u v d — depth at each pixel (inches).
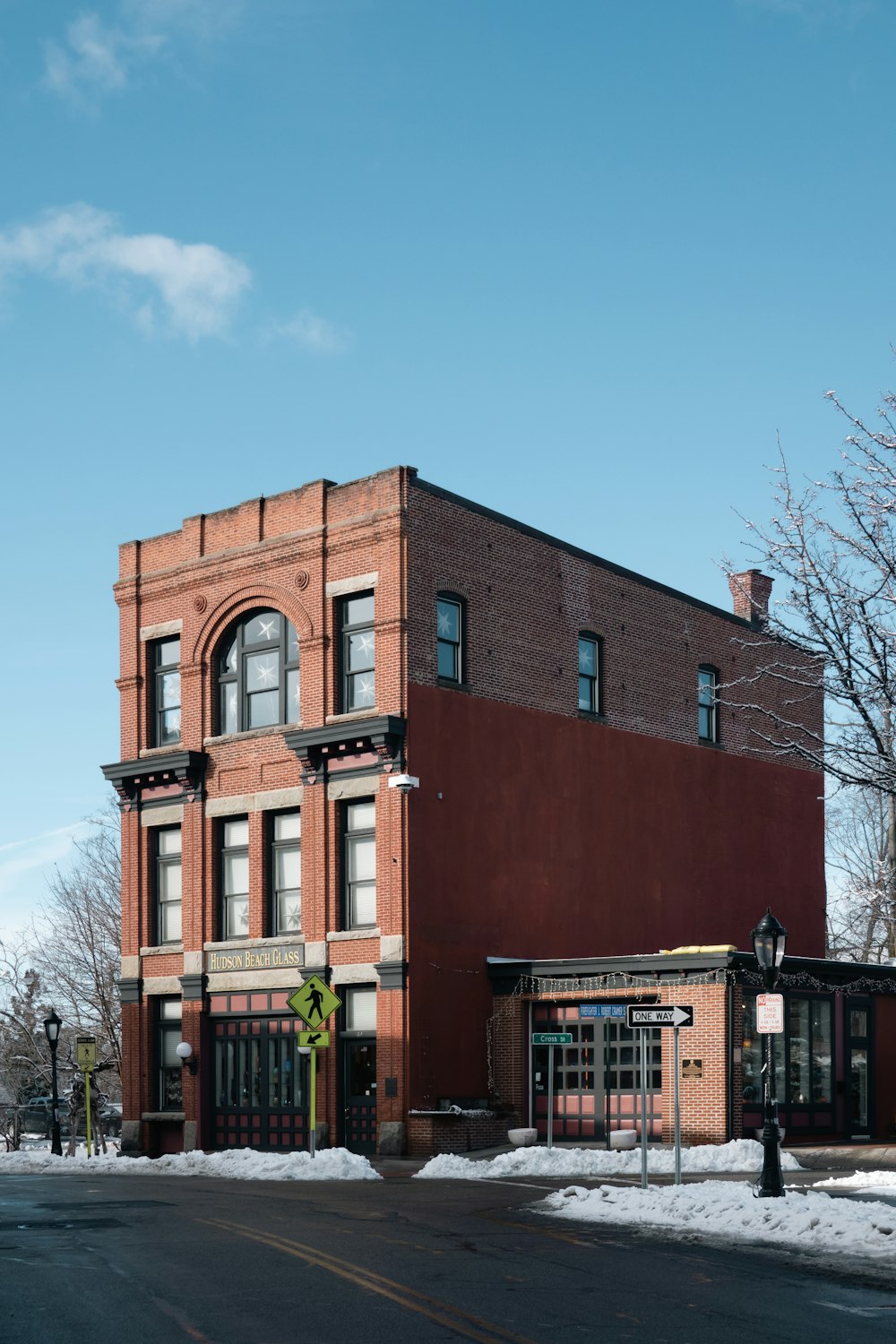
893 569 941.8
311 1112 1235.9
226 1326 494.6
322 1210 867.4
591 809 1614.2
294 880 1510.8
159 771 1601.9
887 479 959.6
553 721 1584.6
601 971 1391.5
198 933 1569.9
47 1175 1290.6
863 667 958.4
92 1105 2108.8
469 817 1470.2
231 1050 1539.1
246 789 1545.3
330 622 1487.5
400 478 1446.9
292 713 1529.3
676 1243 713.0
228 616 1582.2
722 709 1828.2
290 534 1524.4
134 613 1674.5
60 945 2116.1
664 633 1760.6
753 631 1898.4
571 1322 507.5
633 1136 1315.2
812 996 1444.4
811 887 1915.6
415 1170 1270.9
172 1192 1022.4
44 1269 622.2
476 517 1526.8
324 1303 539.8
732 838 1802.4
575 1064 1412.4
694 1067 1325.0
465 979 1441.9
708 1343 473.1
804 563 952.9
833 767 976.3
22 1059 2113.7
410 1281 590.6
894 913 1585.9
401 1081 1374.3
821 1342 474.6
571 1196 906.7
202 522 1619.1
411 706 1425.9
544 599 1598.2
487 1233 752.3
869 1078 1502.2
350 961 1433.3
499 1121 1422.2
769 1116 840.9
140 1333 482.3
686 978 1344.7
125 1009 1632.6
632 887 1647.4
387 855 1413.6
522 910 1512.1
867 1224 715.4
